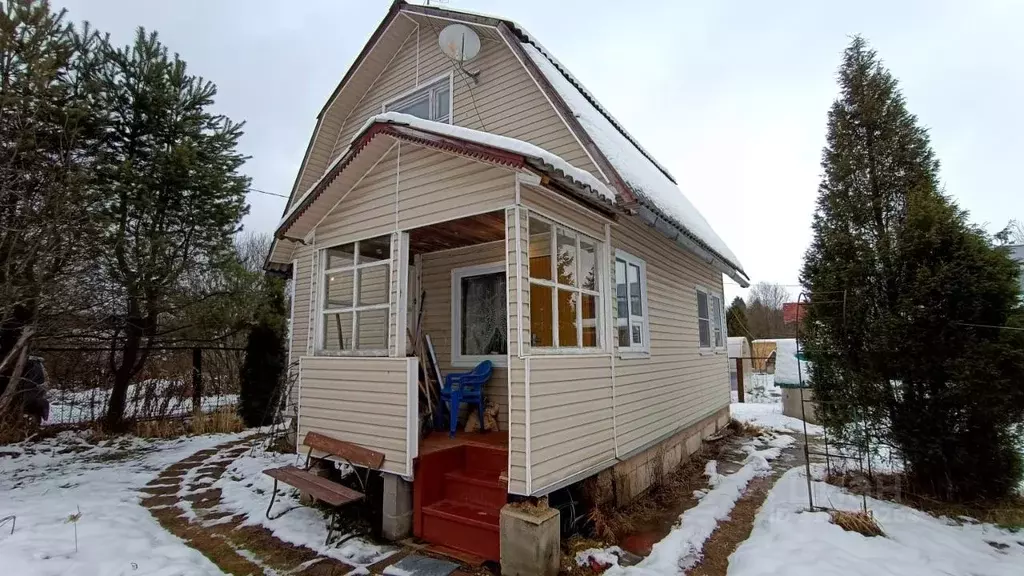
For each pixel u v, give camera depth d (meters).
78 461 7.94
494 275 6.55
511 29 6.82
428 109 7.80
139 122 10.12
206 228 10.91
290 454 8.33
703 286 9.91
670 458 7.18
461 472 5.03
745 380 20.48
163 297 10.20
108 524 4.79
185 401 11.52
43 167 7.81
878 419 5.46
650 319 7.00
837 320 5.69
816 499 5.34
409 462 4.56
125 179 9.34
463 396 5.88
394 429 4.73
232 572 3.98
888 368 5.34
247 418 11.42
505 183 4.37
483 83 7.05
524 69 6.61
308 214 5.84
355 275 5.55
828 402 5.78
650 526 5.16
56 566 3.76
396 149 5.23
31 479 6.73
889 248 5.37
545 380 4.25
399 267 5.03
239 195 11.34
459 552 4.33
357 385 5.16
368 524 4.98
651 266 7.29
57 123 8.32
